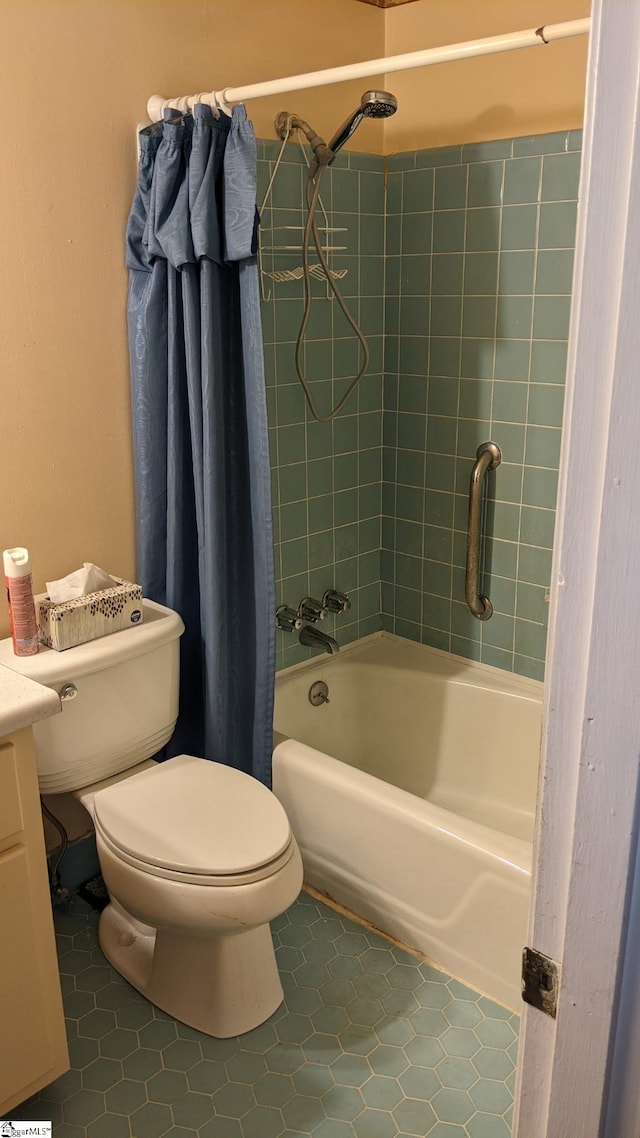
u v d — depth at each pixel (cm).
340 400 264
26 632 189
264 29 223
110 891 184
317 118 243
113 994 200
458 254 246
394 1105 171
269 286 234
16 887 154
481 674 269
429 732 273
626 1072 73
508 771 261
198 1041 187
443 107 246
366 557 287
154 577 227
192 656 234
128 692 202
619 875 67
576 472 62
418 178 250
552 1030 77
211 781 199
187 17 206
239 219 186
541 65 222
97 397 211
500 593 263
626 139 54
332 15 239
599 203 56
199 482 211
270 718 224
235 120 183
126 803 190
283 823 184
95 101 194
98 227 202
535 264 230
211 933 173
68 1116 169
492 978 196
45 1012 164
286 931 218
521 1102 82
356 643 291
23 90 183
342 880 223
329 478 267
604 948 69
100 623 198
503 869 185
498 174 232
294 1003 196
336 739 278
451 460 264
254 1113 170
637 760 64
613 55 53
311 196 221
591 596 63
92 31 190
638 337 56
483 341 246
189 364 202
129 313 210
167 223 193
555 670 67
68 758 194
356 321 261
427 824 197
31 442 201
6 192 185
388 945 213
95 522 218
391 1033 188
